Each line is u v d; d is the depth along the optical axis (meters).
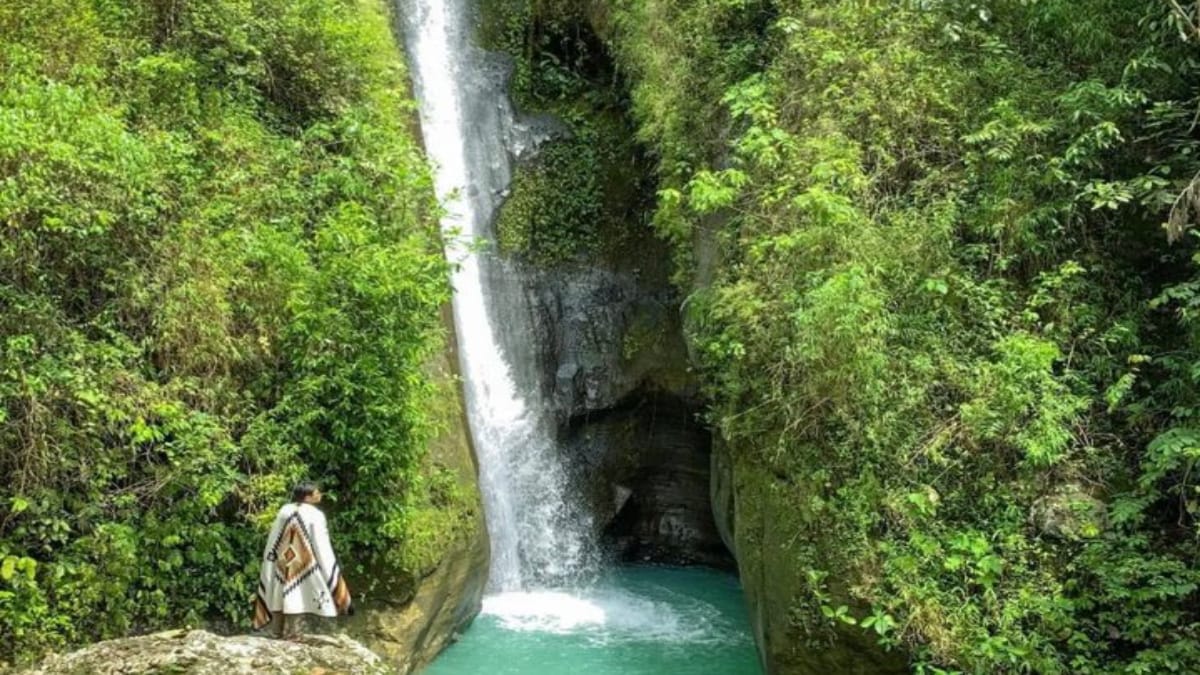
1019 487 7.97
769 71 10.73
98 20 9.66
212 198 9.29
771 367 8.88
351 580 8.88
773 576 8.55
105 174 7.99
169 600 7.83
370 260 9.02
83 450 7.55
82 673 5.71
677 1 12.43
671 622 11.41
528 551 12.86
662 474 13.93
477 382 13.11
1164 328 8.69
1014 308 8.78
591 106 15.58
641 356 13.52
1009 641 7.36
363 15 12.65
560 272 14.27
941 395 8.35
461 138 14.85
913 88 9.66
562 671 9.83
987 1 10.41
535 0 16.25
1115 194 8.40
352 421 8.83
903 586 7.64
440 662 9.97
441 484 10.08
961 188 9.30
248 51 10.71
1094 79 9.33
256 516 8.18
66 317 7.85
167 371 8.23
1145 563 7.34
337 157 10.56
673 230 11.89
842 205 8.62
